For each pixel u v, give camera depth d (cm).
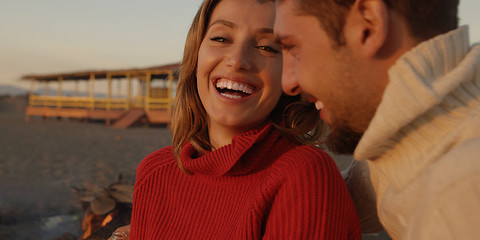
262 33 108
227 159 109
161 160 138
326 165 101
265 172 110
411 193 65
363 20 65
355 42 66
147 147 1199
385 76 66
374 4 63
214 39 112
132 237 134
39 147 1180
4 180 665
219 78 112
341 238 97
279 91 112
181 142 132
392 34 65
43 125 2348
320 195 96
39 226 412
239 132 121
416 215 58
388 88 63
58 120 2916
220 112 112
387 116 62
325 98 72
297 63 74
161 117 2308
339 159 563
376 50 64
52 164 849
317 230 93
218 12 113
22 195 552
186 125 133
